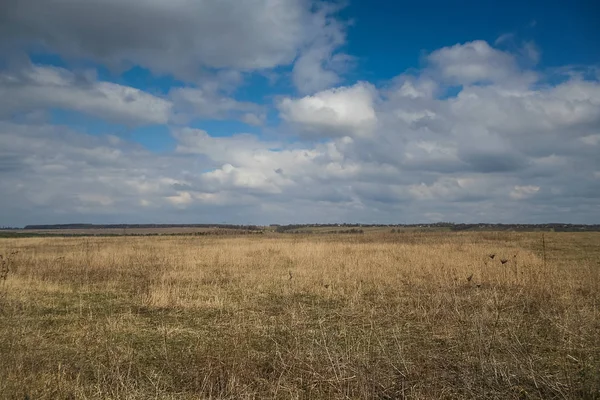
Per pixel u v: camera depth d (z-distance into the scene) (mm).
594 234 44500
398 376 5719
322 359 6223
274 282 14414
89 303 11156
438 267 16250
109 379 5797
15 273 15688
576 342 6984
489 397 5145
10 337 7434
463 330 7711
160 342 7707
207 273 16859
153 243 38250
